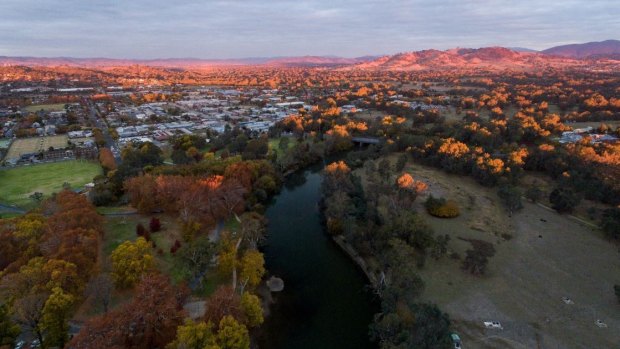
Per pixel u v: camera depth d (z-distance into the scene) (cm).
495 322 10288
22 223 12094
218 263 11712
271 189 19700
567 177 19612
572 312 10769
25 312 8175
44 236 11512
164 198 15700
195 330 7838
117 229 14638
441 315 9600
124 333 7944
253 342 9975
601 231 15425
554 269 12850
